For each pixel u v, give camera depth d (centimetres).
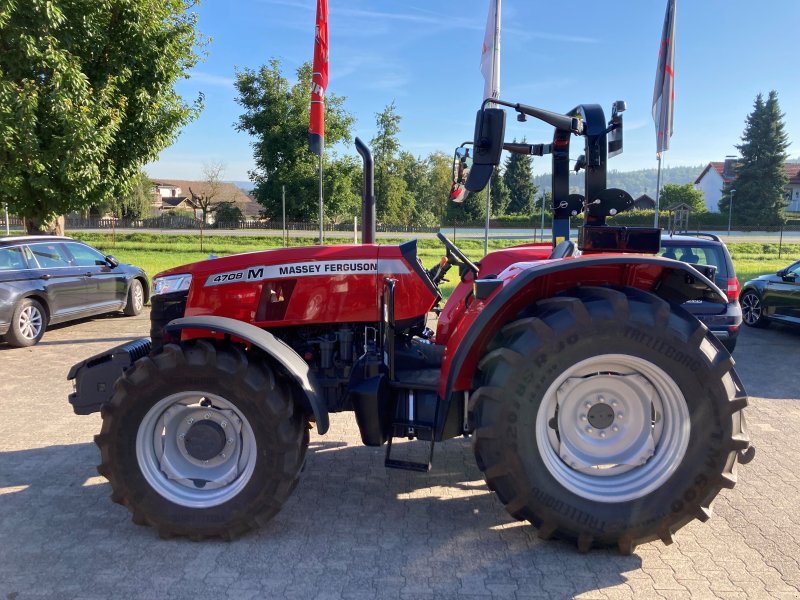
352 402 338
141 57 1033
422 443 475
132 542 323
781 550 315
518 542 321
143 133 1077
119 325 988
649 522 297
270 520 344
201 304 368
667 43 1054
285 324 368
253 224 4600
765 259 2573
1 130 885
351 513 355
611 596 275
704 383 294
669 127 1077
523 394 294
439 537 327
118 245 3017
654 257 306
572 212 431
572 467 309
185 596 275
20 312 805
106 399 365
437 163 7588
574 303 294
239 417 319
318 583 285
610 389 309
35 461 435
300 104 4500
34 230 1065
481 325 308
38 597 274
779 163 5584
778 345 881
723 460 296
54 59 904
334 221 4772
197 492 324
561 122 373
